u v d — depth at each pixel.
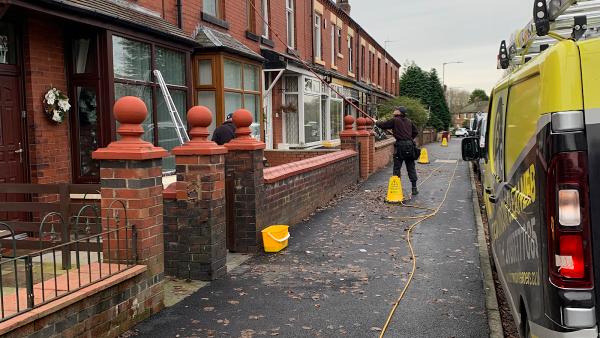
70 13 7.48
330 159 12.07
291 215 9.28
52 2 7.02
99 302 4.50
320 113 21.39
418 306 5.49
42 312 3.84
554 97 2.96
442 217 10.18
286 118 19.02
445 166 20.95
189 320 5.13
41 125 7.73
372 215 10.36
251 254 7.53
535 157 3.32
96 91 8.29
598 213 2.85
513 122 4.51
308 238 8.47
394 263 7.07
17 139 7.52
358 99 29.34
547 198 2.98
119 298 4.75
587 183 2.85
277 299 5.71
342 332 4.85
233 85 12.49
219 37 12.11
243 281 6.32
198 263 6.31
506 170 4.87
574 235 2.86
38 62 7.69
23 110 7.58
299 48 19.66
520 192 3.96
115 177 5.06
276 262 7.13
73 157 8.36
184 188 6.27
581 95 2.89
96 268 4.98
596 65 2.91
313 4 21.22
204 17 12.07
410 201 12.02
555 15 3.59
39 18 7.54
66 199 5.73
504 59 5.89
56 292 4.12
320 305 5.53
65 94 8.22
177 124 9.84
